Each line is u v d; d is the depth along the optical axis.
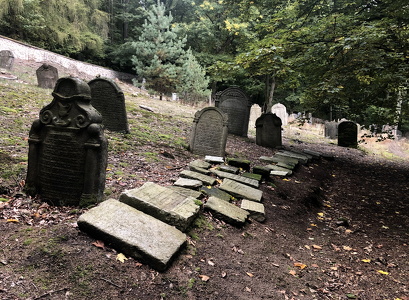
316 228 4.84
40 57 20.53
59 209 3.35
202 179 5.12
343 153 13.16
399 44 6.79
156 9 24.38
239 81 31.20
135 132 8.08
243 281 2.81
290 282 3.04
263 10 14.80
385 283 3.34
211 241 3.37
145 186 3.73
